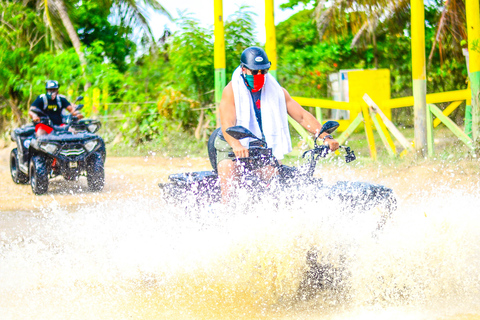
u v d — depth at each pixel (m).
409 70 24.73
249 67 6.01
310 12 28.98
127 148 22.09
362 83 21.30
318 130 6.38
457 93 14.30
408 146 14.05
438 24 20.06
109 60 32.44
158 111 22.50
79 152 13.12
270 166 6.02
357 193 5.62
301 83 24.77
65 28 29.14
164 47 28.52
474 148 12.39
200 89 22.84
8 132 26.34
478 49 13.07
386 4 20.31
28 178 15.20
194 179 6.48
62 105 14.48
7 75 26.73
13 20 27.30
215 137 6.46
